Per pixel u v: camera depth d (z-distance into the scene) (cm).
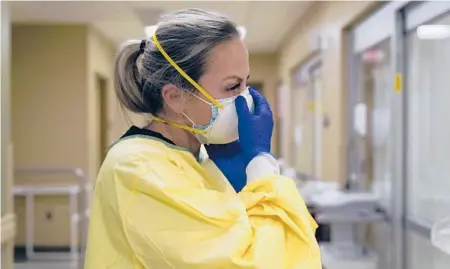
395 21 316
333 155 458
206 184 108
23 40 615
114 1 479
